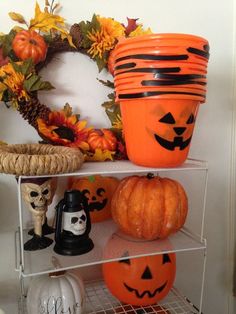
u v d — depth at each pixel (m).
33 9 0.76
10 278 0.81
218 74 0.97
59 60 0.79
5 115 0.76
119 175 0.87
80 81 0.82
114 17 0.83
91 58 0.80
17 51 0.69
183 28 0.91
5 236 0.80
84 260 0.63
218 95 0.98
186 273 1.02
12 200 0.79
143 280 0.74
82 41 0.75
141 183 0.71
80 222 0.65
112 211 0.74
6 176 0.78
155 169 0.65
